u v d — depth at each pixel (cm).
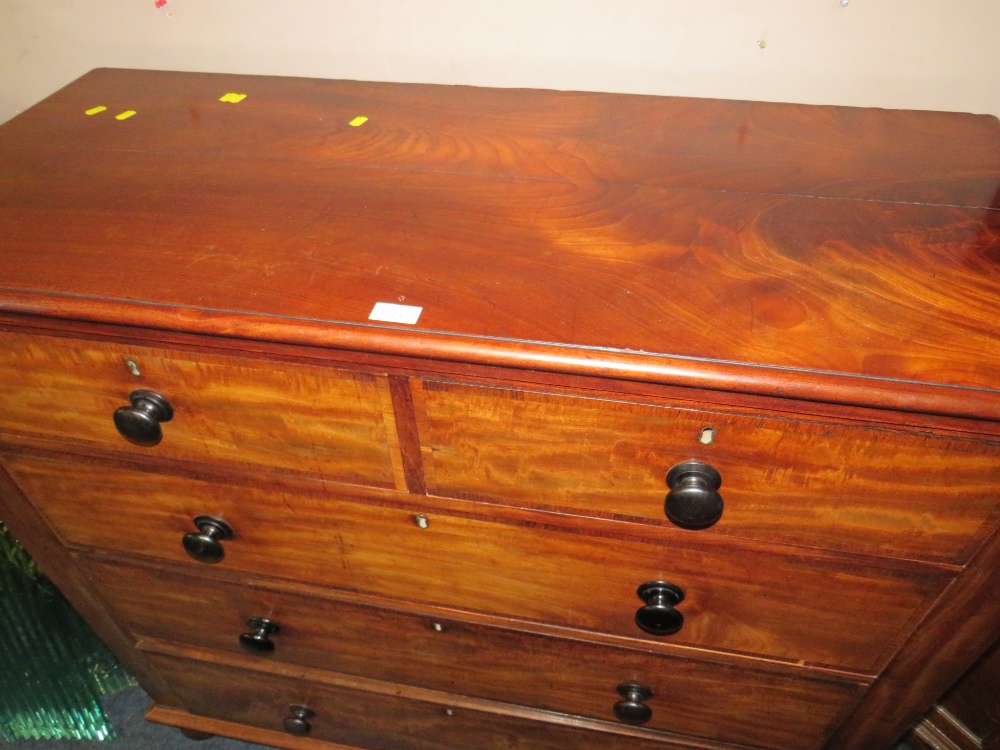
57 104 95
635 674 88
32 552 97
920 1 85
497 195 75
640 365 56
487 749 111
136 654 112
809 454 59
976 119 86
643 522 69
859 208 71
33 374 71
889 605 71
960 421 54
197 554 85
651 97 92
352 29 101
